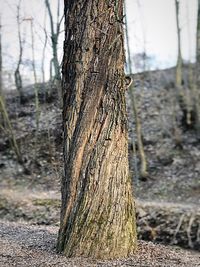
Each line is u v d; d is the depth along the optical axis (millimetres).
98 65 5477
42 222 11781
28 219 12094
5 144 18484
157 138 18391
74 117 5512
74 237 5332
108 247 5297
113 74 5488
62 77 5754
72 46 5605
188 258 6047
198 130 18406
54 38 13086
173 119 18719
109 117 5406
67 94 5629
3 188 15352
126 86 5676
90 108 5426
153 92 21594
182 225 10852
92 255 5266
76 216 5355
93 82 5461
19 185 15688
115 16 5570
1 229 7730
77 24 5586
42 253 5488
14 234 7074
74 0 5633
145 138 18469
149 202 13320
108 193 5340
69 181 5449
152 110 20234
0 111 17984
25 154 17391
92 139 5387
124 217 5457
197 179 15469
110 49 5504
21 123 19328
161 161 17094
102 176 5336
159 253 5980
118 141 5434
